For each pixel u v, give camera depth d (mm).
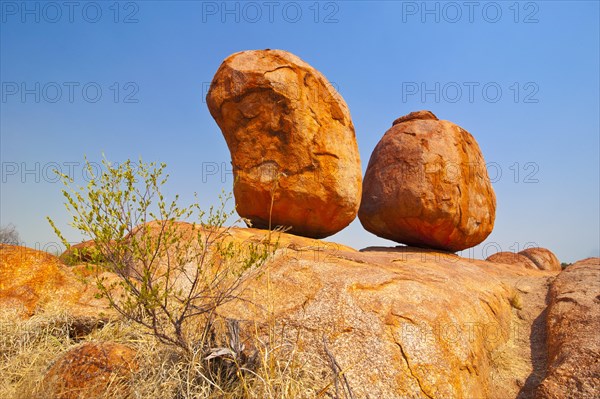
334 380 3027
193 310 3787
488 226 10289
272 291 4012
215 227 3598
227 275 3895
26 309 4047
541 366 4938
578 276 7246
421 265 5945
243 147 6746
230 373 3125
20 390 2840
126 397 2934
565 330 5090
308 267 4453
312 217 6883
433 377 3373
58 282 4402
